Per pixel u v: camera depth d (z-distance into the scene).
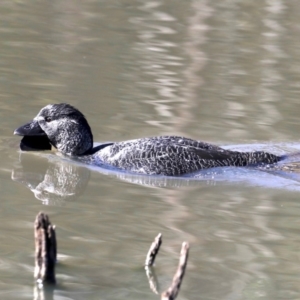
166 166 13.81
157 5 27.73
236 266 10.06
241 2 28.05
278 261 10.25
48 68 20.95
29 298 8.98
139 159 14.05
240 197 12.71
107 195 12.71
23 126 15.18
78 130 14.95
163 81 20.14
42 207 12.02
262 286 9.52
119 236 10.87
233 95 19.34
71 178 13.62
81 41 23.75
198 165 13.87
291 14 27.05
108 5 27.69
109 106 18.09
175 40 24.22
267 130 16.88
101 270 9.73
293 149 15.72
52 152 15.19
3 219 11.37
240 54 23.05
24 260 9.88
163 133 16.42
